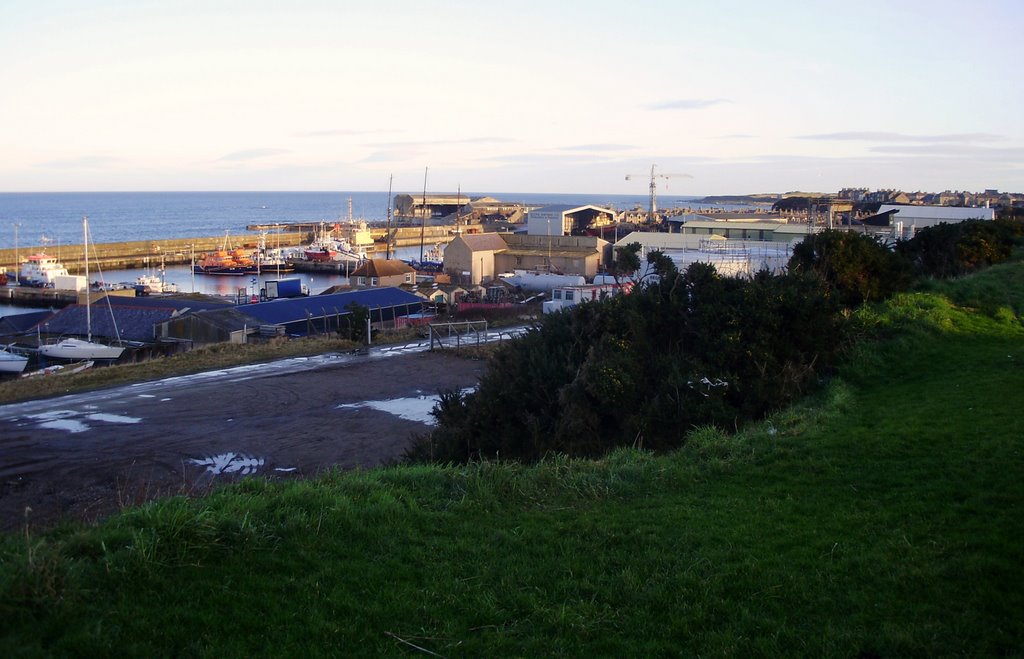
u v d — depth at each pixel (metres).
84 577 5.57
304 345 34.28
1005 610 5.21
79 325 44.19
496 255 73.38
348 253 99.94
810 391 13.20
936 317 16.84
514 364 14.61
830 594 5.65
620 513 7.52
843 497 7.70
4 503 15.04
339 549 6.48
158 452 18.59
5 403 23.80
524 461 12.95
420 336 37.84
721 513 7.42
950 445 8.92
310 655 4.92
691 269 15.49
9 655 4.69
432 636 5.18
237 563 6.07
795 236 68.12
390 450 18.84
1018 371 12.65
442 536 6.92
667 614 5.48
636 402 12.83
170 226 197.25
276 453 18.59
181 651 4.92
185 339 41.25
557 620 5.36
